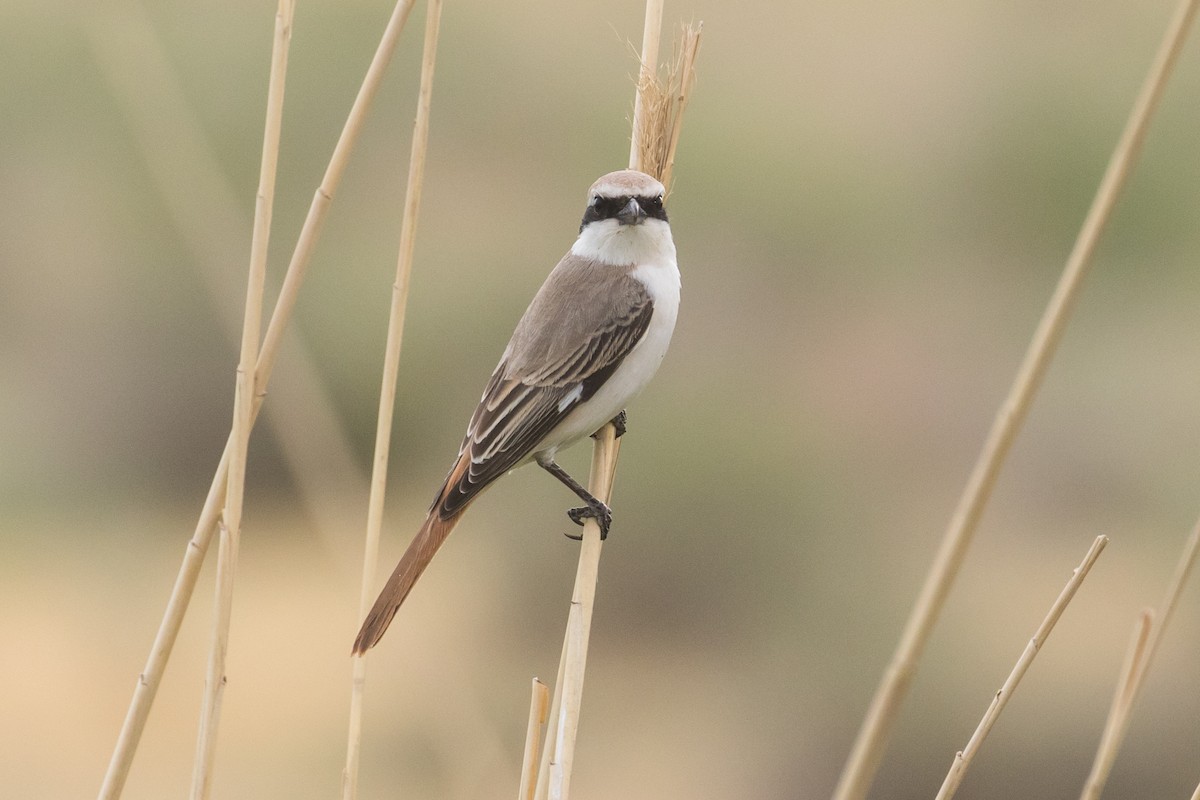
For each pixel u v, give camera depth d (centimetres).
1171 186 2067
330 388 1953
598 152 2055
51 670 1639
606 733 1686
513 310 1988
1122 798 1479
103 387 2048
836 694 1662
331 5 2116
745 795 1622
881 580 1764
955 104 2161
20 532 1939
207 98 2045
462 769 766
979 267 2095
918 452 1916
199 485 2073
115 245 2014
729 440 1847
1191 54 2153
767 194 2056
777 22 2167
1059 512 1805
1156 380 1872
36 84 1972
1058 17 2177
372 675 1311
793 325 2038
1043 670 1512
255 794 1389
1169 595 495
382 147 2112
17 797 1414
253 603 1722
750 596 1789
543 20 2081
